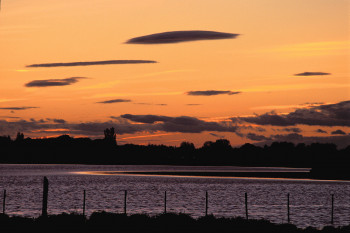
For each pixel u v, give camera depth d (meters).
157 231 96.81
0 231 93.88
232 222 100.69
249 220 102.25
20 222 99.38
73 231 96.38
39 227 96.75
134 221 100.62
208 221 101.44
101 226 98.25
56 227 97.19
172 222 100.31
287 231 97.31
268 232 96.56
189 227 98.62
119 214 104.38
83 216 103.19
